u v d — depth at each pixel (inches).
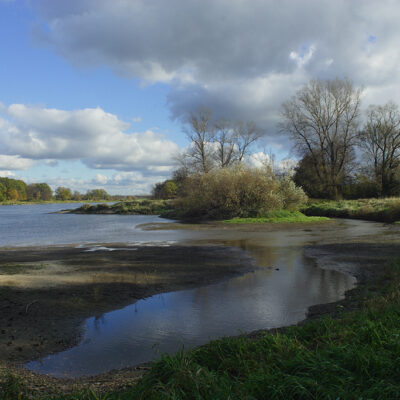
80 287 348.2
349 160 1959.9
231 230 951.0
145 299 317.7
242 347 182.4
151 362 194.5
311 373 146.9
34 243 724.7
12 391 152.0
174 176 2050.9
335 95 1829.5
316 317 263.9
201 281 381.4
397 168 1872.5
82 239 789.9
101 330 246.2
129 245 669.3
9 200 5354.3
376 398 127.6
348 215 1375.5
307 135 1920.5
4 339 225.5
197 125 2037.4
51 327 249.0
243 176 1295.5
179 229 1000.9
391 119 1887.3
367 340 179.3
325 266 455.5
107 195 6958.7
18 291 327.9
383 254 518.9
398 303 242.4
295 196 1342.3
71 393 149.2
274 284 368.8
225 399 132.1
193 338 231.9
